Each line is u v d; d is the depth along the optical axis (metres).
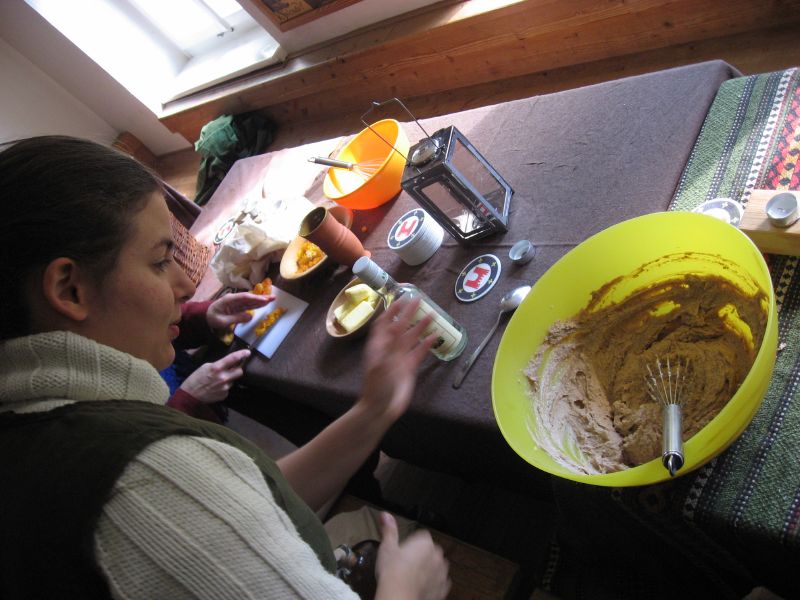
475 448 0.97
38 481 0.42
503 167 1.22
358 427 0.82
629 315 0.81
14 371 0.48
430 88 2.60
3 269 0.47
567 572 0.98
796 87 0.91
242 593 0.40
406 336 0.83
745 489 0.59
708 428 0.55
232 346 1.46
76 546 0.39
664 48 1.90
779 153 0.84
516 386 0.80
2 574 0.42
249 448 0.54
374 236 1.38
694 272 0.76
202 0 3.19
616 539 0.79
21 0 3.20
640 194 0.96
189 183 3.76
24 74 3.65
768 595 0.64
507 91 2.31
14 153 0.50
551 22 2.00
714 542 0.63
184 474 0.42
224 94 3.25
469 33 2.21
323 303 1.34
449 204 1.08
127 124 4.02
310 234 1.23
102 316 0.52
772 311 0.56
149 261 0.55
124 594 0.39
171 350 0.62
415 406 0.96
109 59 3.48
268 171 1.95
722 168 0.89
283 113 3.24
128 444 0.42
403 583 0.63
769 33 1.67
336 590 0.46
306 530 0.57
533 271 1.01
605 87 1.19
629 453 0.70
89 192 0.49
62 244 0.48
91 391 0.48
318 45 2.81
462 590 0.98
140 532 0.39
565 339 0.84
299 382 1.20
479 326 1.00
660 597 0.86
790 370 0.65
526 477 1.00
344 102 2.94
